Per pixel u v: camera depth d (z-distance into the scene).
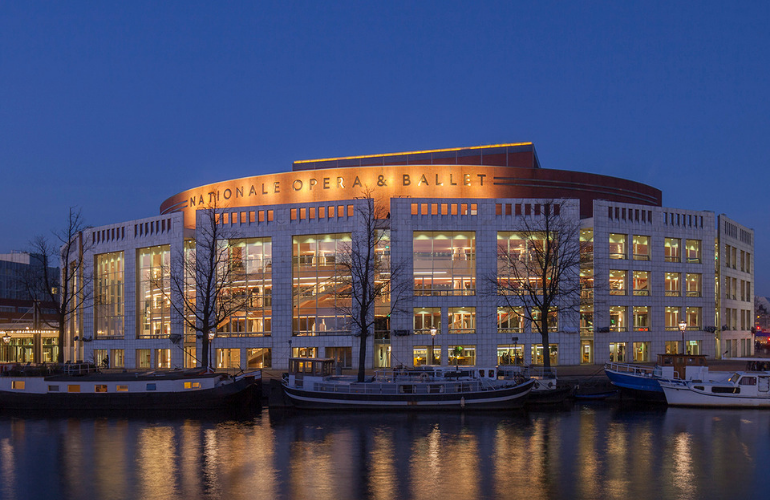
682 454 32.78
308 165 91.38
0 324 115.12
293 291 74.19
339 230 73.12
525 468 29.88
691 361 52.41
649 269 79.88
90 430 40.97
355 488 26.59
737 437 37.16
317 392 47.91
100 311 87.62
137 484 27.69
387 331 72.06
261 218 75.38
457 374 51.00
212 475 28.95
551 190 81.25
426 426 40.97
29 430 41.25
